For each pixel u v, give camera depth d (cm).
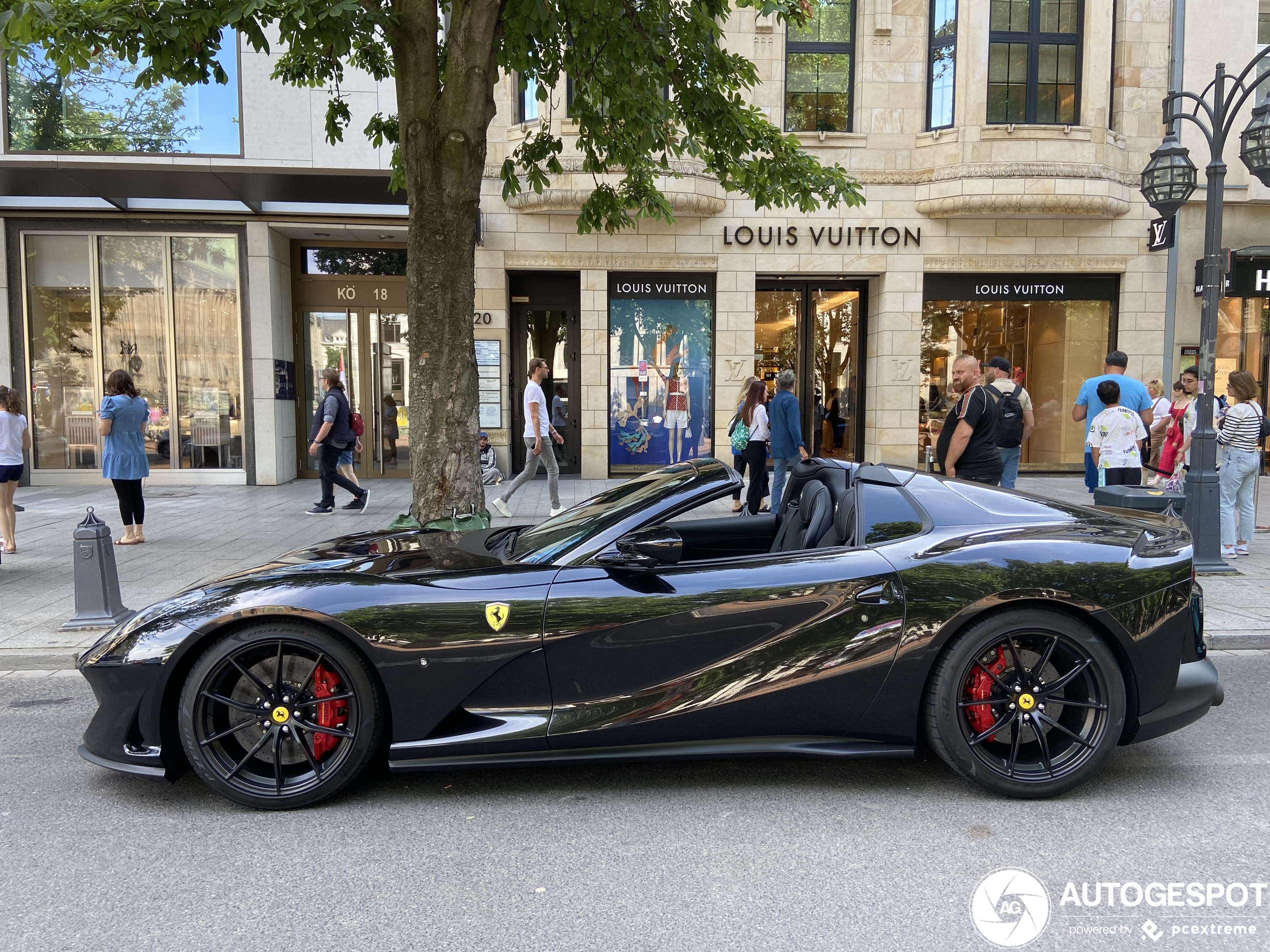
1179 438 851
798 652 300
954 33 1254
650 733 299
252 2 470
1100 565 300
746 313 1311
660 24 683
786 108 1308
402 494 1175
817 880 252
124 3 492
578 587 303
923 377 1346
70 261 1260
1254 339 1353
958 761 299
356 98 1115
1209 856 265
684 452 1352
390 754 295
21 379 1262
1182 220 1303
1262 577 668
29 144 1131
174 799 312
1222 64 684
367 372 1380
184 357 1282
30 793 318
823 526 346
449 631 295
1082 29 1265
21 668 482
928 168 1277
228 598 300
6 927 229
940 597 297
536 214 1281
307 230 1282
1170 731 306
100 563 539
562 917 232
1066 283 1324
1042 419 1353
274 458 1284
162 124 1128
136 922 231
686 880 252
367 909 237
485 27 582
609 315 1323
